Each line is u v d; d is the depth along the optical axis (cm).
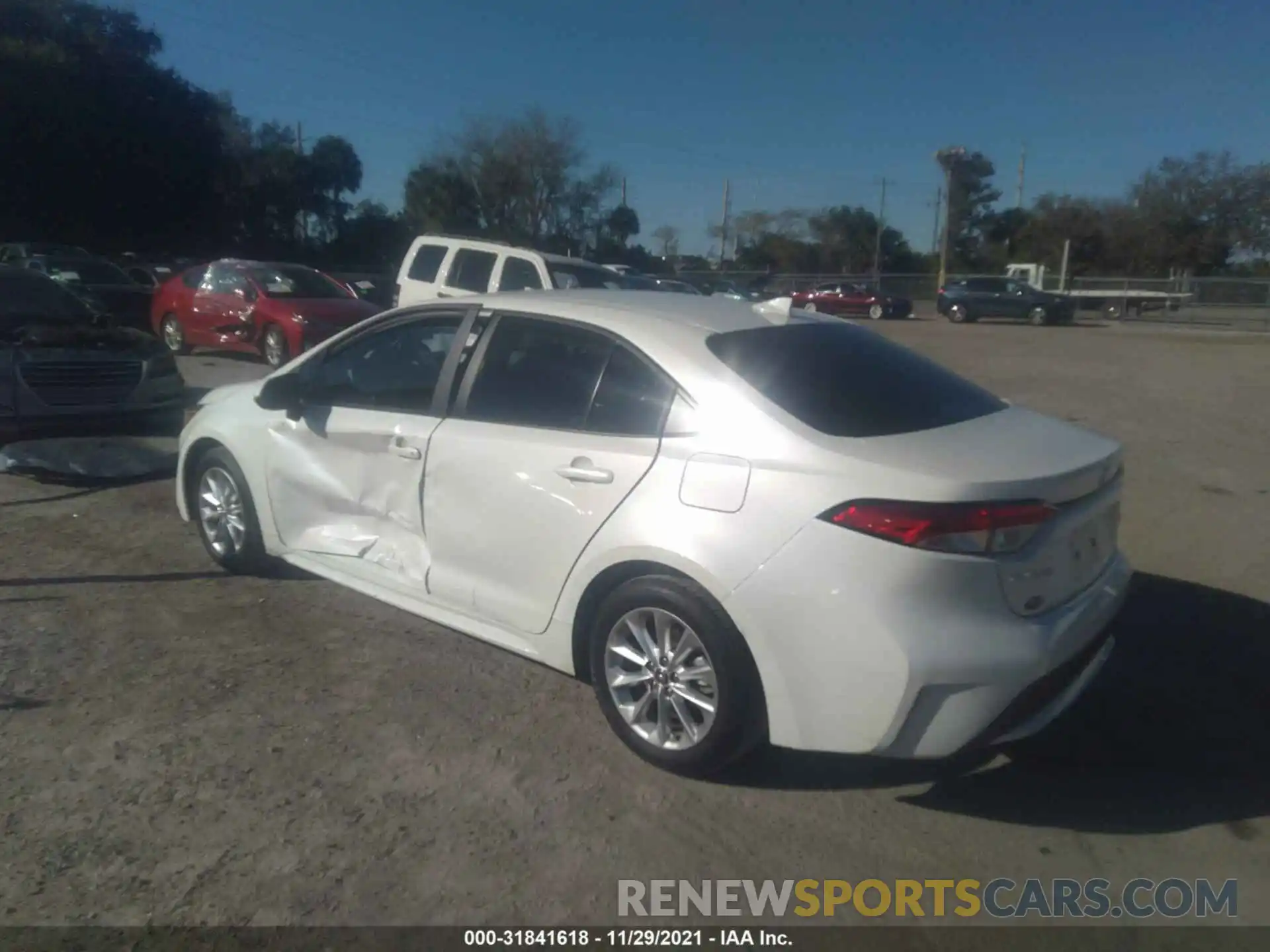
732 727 389
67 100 3812
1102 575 421
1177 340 2975
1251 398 1549
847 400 410
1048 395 1573
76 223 4078
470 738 441
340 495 532
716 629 386
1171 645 549
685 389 412
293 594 596
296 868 355
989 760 432
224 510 611
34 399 877
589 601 432
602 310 457
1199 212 6012
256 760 421
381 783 406
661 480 403
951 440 396
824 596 365
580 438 433
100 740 433
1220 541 740
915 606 357
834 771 423
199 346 1709
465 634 530
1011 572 363
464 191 5375
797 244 7256
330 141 5231
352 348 543
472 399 479
